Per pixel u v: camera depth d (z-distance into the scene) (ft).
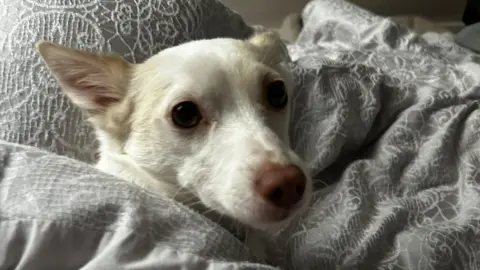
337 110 1.30
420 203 1.13
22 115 1.06
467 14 2.79
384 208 1.11
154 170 0.95
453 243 1.01
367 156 1.32
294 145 1.30
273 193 0.79
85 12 1.13
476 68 1.59
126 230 0.68
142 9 1.20
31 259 0.67
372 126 1.36
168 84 0.91
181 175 0.92
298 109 1.32
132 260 0.67
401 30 1.81
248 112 0.90
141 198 0.75
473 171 1.20
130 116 0.97
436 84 1.47
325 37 1.94
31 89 1.07
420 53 1.69
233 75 0.91
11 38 1.10
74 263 0.68
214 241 0.74
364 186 1.16
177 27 1.24
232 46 0.97
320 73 1.34
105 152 1.02
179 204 0.80
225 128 0.89
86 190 0.73
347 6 1.97
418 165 1.23
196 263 0.68
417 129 1.31
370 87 1.36
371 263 1.00
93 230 0.69
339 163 1.31
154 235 0.70
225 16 1.42
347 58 1.58
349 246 1.02
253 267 0.71
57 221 0.68
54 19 1.11
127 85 0.98
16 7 1.13
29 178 0.74
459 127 1.32
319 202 1.15
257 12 2.55
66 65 0.96
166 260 0.67
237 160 0.84
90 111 1.01
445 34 2.06
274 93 0.97
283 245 1.07
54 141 1.08
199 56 0.92
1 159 0.77
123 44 1.16
